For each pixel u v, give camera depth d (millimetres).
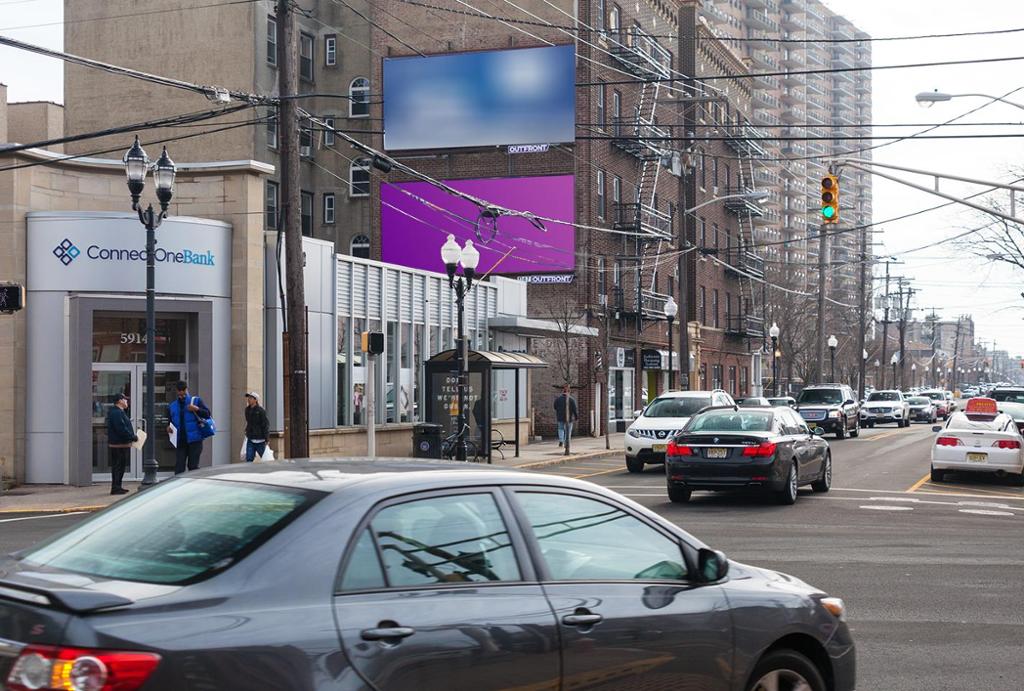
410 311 32594
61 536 4949
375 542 4543
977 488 23750
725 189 67000
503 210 31875
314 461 5344
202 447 24266
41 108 43219
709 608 5520
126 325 25266
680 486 20031
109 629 3850
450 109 45344
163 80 19344
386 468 5062
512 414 37688
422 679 4418
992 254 50625
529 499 5207
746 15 146000
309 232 51656
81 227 24531
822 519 17859
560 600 4984
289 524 4414
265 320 27062
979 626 9867
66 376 24438
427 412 30625
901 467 29547
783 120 155875
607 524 5457
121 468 22594
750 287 70812
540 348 44969
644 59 49812
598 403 45812
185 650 3891
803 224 150250
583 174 45562
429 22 47250
